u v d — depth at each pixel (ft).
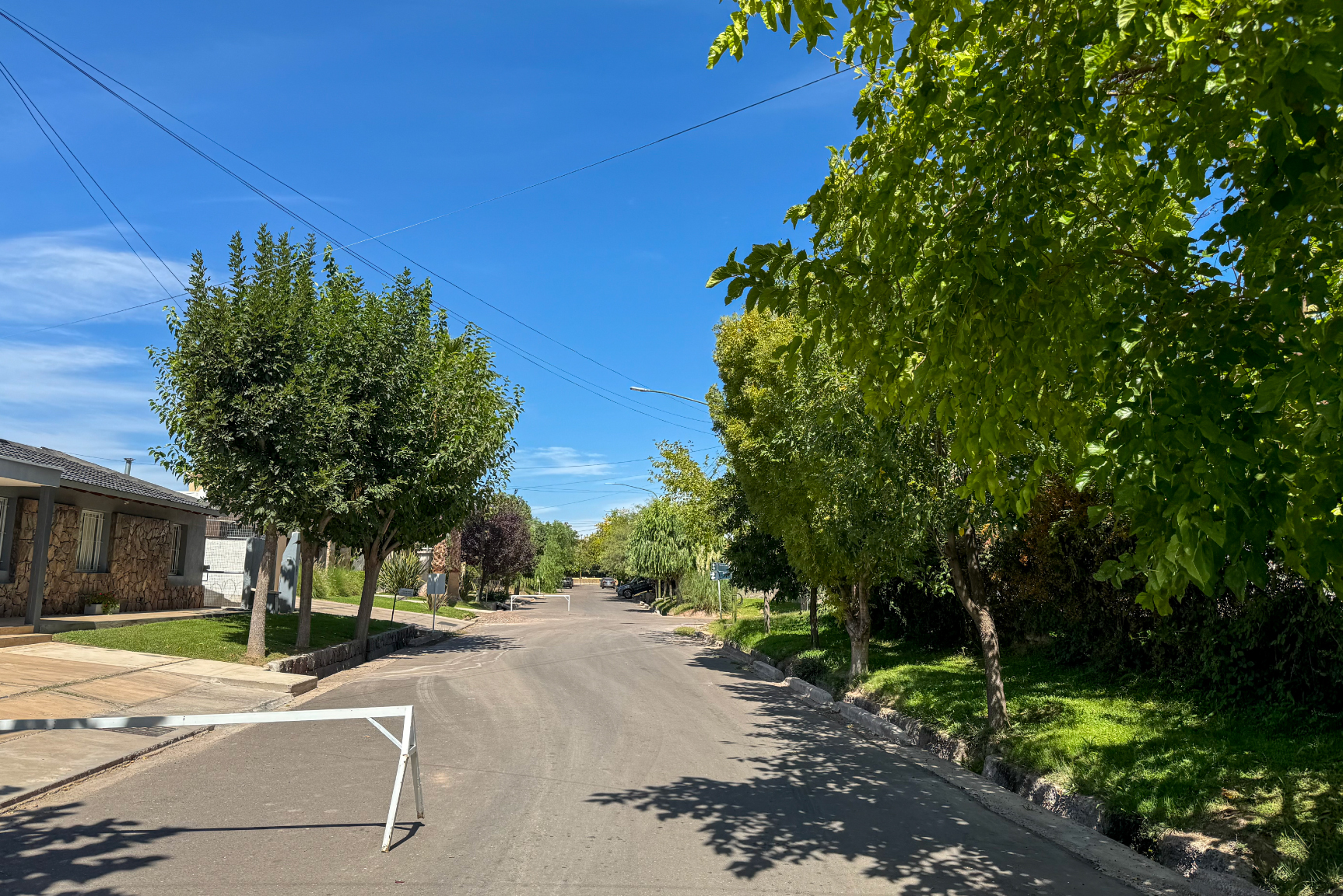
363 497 59.82
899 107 17.72
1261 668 31.17
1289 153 11.66
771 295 15.58
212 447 52.34
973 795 26.96
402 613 109.29
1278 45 11.21
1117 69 15.40
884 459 34.42
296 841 19.49
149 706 36.40
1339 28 10.36
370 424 61.11
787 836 20.95
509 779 26.08
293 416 52.54
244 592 93.61
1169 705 33.27
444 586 90.27
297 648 58.80
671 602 178.29
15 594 57.06
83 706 34.27
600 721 37.58
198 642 54.39
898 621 68.28
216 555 96.17
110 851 18.44
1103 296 16.52
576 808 22.88
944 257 16.07
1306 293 12.63
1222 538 11.20
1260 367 12.88
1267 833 19.70
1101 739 29.09
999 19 14.69
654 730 35.86
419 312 67.77
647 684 52.85
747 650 78.38
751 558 80.69
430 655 71.20
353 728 34.76
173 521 78.64
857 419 34.60
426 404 67.46
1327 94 11.00
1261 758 24.80
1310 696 29.01
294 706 41.06
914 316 16.10
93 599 64.28
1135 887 18.57
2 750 27.04
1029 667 47.21
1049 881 18.57
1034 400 15.64
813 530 50.37
